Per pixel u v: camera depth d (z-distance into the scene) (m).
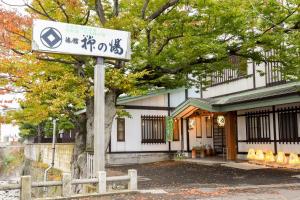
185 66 14.26
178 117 24.91
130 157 23.84
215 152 25.83
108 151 23.20
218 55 13.60
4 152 57.31
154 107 25.14
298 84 18.42
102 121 11.92
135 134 24.25
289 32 14.68
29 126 40.78
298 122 18.08
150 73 14.44
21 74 11.76
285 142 18.91
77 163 15.04
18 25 11.43
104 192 11.20
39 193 21.11
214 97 25.25
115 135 23.55
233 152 22.08
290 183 12.91
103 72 11.95
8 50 11.58
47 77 13.40
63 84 12.15
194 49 12.77
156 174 17.50
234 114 22.53
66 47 11.13
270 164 18.52
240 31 13.73
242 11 13.14
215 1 13.05
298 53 14.78
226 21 13.24
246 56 14.90
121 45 12.02
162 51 14.16
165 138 25.25
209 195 10.57
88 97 13.53
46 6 13.11
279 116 19.41
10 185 10.02
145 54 13.94
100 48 11.66
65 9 13.04
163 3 14.30
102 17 13.34
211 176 15.80
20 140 65.88
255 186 12.25
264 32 14.16
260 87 21.00
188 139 25.53
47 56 13.09
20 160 46.81
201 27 13.81
